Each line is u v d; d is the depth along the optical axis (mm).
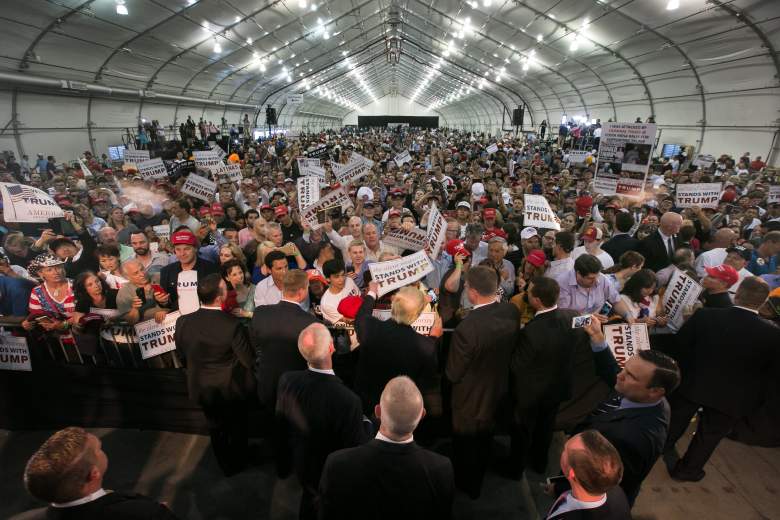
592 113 31609
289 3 18984
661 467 3406
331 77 43781
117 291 3793
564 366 2846
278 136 35500
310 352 2340
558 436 3783
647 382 2031
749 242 5707
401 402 1738
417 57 40562
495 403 2816
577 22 18719
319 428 2326
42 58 15133
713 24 14953
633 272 4082
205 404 2973
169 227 6230
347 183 7969
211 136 22219
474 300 2785
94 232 6656
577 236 6648
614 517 1622
